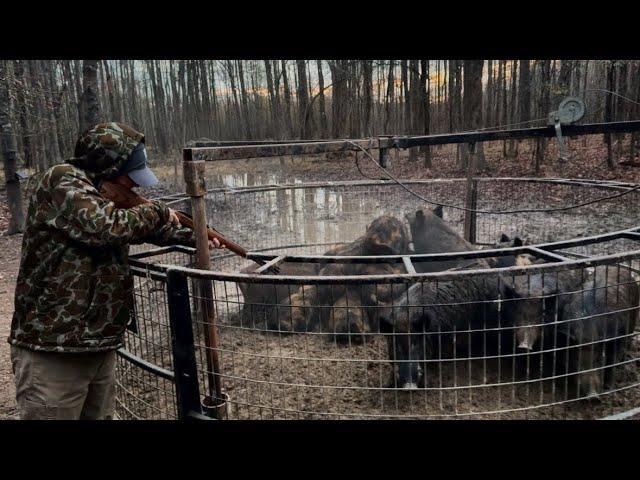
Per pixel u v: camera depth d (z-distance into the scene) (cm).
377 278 271
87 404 299
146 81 4253
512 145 1847
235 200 974
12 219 1167
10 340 273
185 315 298
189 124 3516
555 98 1645
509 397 409
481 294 448
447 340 443
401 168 1983
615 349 410
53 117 1942
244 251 347
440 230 634
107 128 267
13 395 444
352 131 2553
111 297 271
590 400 397
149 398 409
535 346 411
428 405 395
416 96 2194
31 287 260
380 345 497
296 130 3189
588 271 496
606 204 973
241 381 429
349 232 968
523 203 1030
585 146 1775
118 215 255
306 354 483
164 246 353
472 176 695
